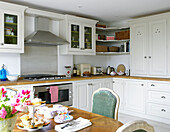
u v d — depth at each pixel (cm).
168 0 327
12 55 344
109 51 490
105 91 204
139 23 420
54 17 376
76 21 408
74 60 457
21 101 122
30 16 367
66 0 324
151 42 398
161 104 359
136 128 86
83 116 167
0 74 321
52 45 405
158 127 331
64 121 148
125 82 427
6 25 305
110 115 190
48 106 207
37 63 379
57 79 343
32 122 136
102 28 474
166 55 373
